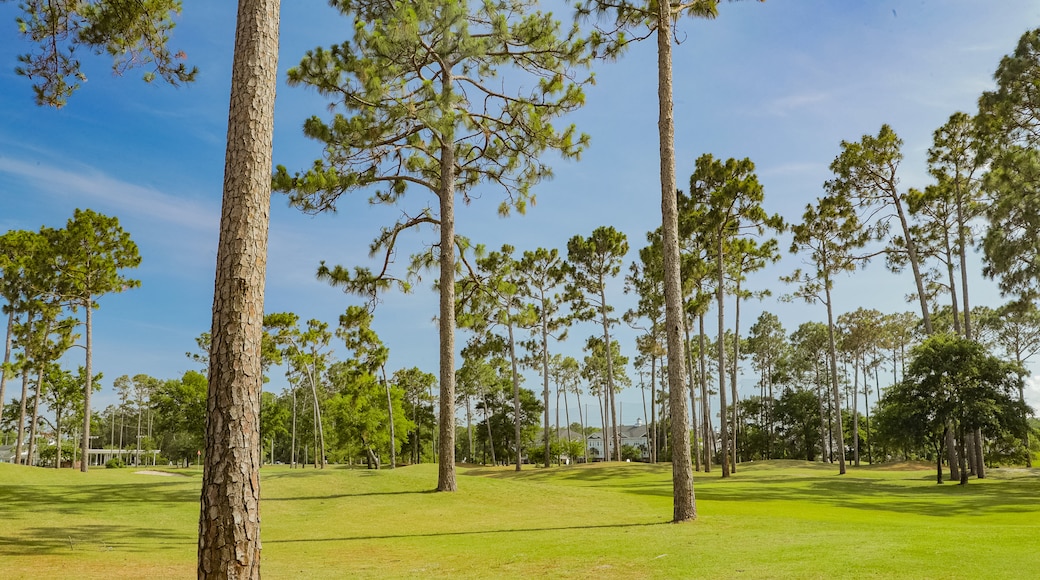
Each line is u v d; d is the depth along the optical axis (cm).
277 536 1458
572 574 897
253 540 603
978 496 2534
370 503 1942
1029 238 2588
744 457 7950
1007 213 2597
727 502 2198
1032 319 5772
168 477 2605
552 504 1945
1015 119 2686
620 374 7088
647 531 1311
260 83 689
